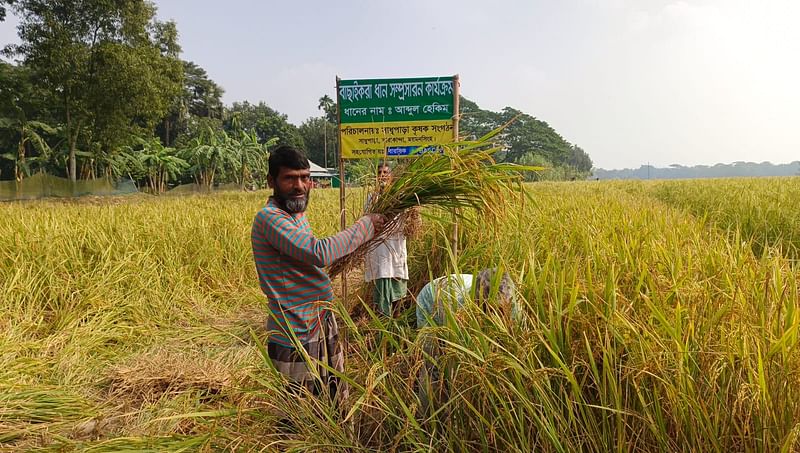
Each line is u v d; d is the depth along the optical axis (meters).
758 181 19.08
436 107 4.29
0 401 3.16
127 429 2.96
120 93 26.06
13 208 10.58
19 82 29.52
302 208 2.51
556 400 1.98
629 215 5.53
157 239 6.94
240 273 6.56
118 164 36.84
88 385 3.69
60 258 5.66
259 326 4.95
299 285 2.52
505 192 2.87
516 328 2.11
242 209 10.93
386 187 2.90
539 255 3.70
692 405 1.72
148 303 5.40
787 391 1.67
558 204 8.39
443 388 2.24
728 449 1.71
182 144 52.06
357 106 4.34
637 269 2.68
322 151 80.06
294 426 2.32
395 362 2.30
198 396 2.92
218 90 66.56
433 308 2.33
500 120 103.75
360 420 2.38
